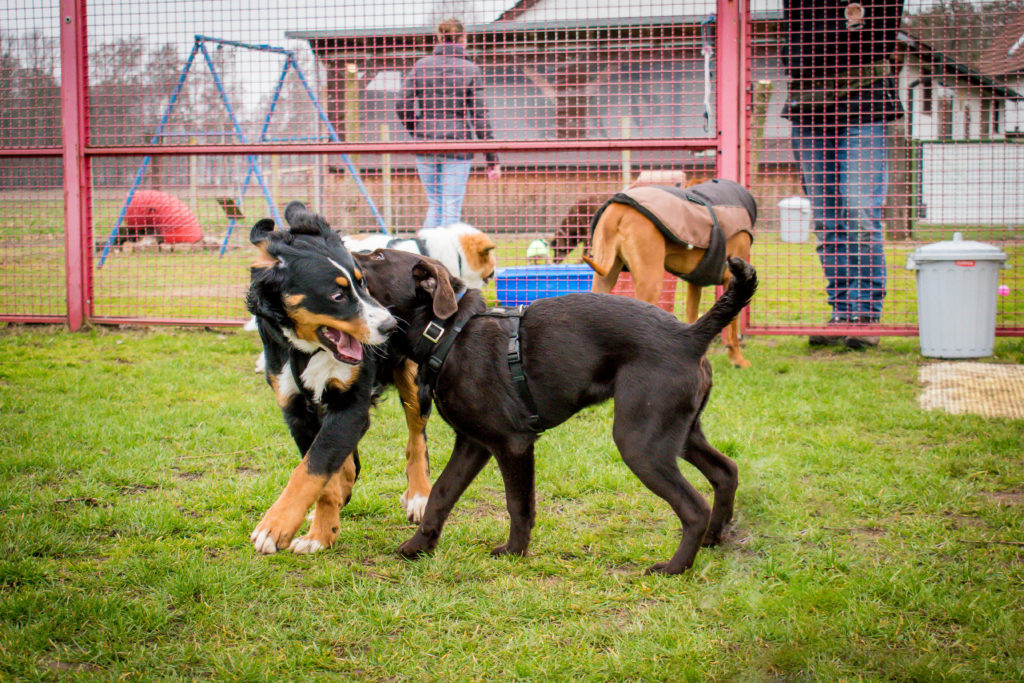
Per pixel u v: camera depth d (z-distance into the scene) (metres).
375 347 3.23
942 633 2.55
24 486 3.71
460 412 3.12
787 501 3.56
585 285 6.43
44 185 8.12
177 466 4.10
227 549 3.18
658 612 2.69
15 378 5.56
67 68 7.11
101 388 5.37
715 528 3.22
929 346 6.36
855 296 6.86
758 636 2.54
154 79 9.55
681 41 8.22
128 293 8.73
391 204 9.23
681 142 6.82
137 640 2.50
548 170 8.38
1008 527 3.32
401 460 4.29
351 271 3.14
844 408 4.95
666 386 2.96
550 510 3.64
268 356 3.35
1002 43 7.09
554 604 2.75
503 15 7.48
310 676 2.34
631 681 2.34
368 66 8.65
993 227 7.82
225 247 8.96
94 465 3.96
